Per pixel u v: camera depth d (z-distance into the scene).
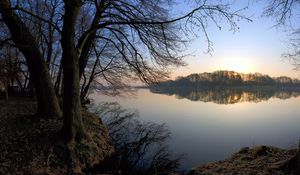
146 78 14.55
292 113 39.19
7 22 13.90
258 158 10.67
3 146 11.44
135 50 14.00
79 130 12.67
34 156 11.00
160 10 13.52
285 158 10.02
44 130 13.17
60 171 10.83
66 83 12.45
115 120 27.67
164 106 46.00
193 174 10.15
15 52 28.89
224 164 10.68
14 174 9.69
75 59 12.48
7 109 19.45
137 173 12.96
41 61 14.82
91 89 32.88
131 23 12.20
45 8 23.06
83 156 12.05
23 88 33.19
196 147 18.73
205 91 131.38
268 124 29.31
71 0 11.95
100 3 14.44
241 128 26.59
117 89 32.03
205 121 30.61
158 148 17.89
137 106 44.19
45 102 14.95
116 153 14.95
